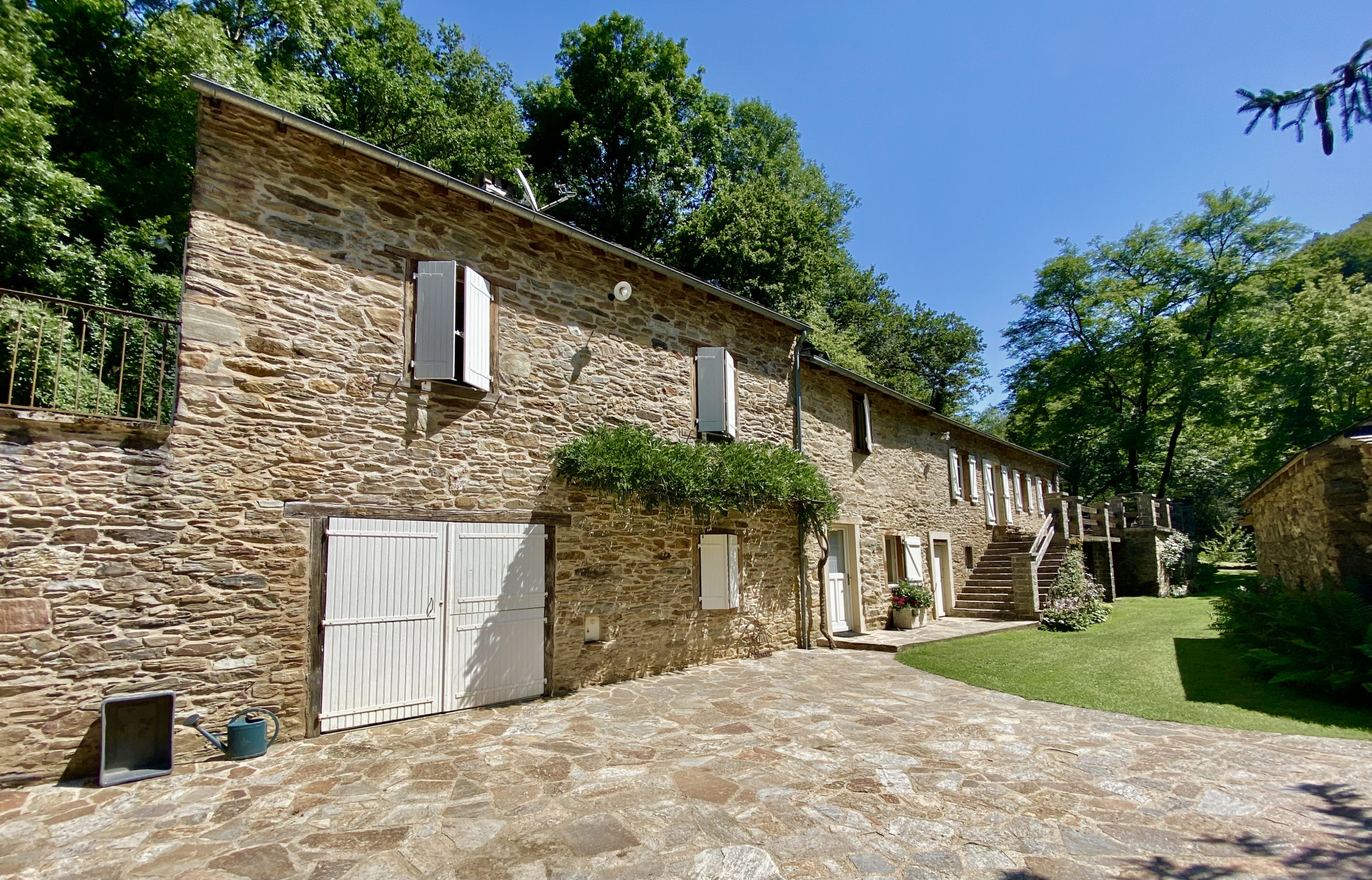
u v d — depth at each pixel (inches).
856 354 827.4
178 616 200.8
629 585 321.4
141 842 146.6
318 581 226.4
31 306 274.7
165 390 336.5
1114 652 373.4
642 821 158.7
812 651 403.5
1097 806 167.0
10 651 177.2
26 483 182.9
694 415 368.5
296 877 131.7
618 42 796.6
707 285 364.5
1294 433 746.8
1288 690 271.4
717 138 841.5
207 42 429.1
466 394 270.8
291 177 236.8
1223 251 898.1
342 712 227.8
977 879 131.6
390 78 613.6
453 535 260.5
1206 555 970.1
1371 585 276.2
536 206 321.1
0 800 168.1
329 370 237.0
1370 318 693.9
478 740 220.2
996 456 761.6
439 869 135.6
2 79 333.7
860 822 158.2
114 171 422.3
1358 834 147.7
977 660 364.5
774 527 409.4
